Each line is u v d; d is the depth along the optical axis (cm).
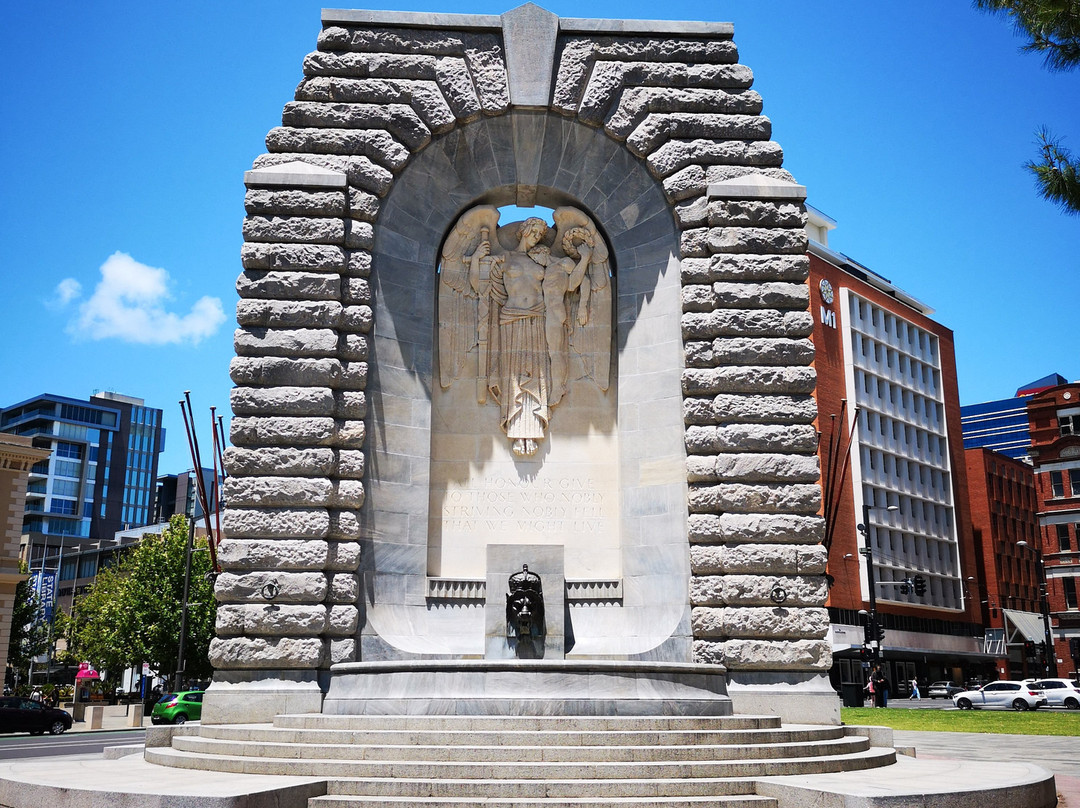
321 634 2177
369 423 2353
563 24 2572
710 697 1966
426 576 2364
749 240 2436
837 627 7306
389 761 1550
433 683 1897
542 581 2227
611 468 2509
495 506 2473
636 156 2553
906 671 8338
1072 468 9406
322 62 2497
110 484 17050
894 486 8625
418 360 2469
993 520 10425
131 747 2192
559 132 2580
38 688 9912
